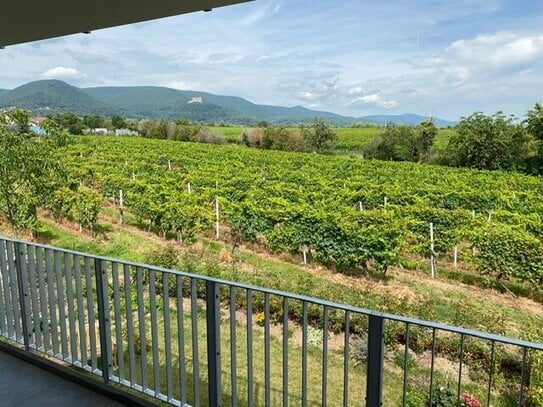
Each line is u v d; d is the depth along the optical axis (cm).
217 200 1198
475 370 472
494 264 860
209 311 230
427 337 519
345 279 895
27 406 263
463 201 1488
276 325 586
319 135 4031
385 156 3512
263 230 1061
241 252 1059
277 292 214
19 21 324
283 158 3009
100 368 303
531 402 405
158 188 1430
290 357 491
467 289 859
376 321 185
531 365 410
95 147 3130
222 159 2800
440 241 980
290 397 402
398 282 886
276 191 1485
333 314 580
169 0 276
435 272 938
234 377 238
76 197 1238
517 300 808
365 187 1691
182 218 1101
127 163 2220
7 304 327
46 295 310
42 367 306
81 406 264
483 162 3006
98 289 268
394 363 485
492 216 1298
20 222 1005
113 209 1514
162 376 401
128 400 267
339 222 944
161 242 1140
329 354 502
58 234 1206
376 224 1045
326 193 1537
